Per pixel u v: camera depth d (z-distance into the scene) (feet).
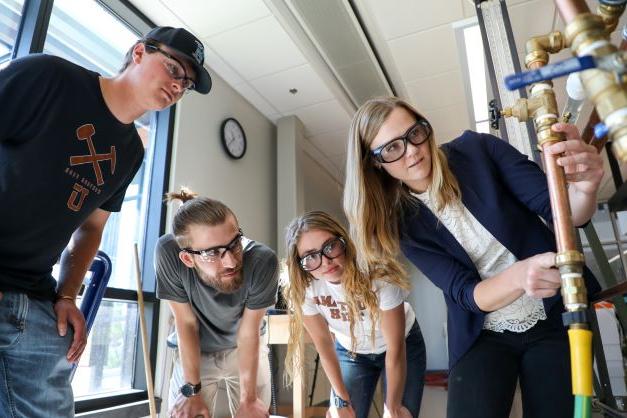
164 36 4.12
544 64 1.82
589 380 1.38
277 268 5.49
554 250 3.38
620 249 6.02
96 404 7.00
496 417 3.19
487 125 12.22
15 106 3.33
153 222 8.64
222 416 7.97
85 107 3.74
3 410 3.45
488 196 3.44
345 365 6.12
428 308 19.99
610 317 8.62
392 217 3.92
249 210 11.50
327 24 9.53
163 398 7.90
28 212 3.49
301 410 7.68
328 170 17.52
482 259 3.63
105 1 8.19
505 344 3.44
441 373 17.47
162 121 9.22
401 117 3.45
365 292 4.95
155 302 8.29
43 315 3.76
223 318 5.58
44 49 7.07
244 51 9.93
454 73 11.57
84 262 4.36
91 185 3.89
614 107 1.16
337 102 12.25
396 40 10.32
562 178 1.69
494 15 6.19
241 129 11.46
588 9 1.30
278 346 11.30
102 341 7.56
